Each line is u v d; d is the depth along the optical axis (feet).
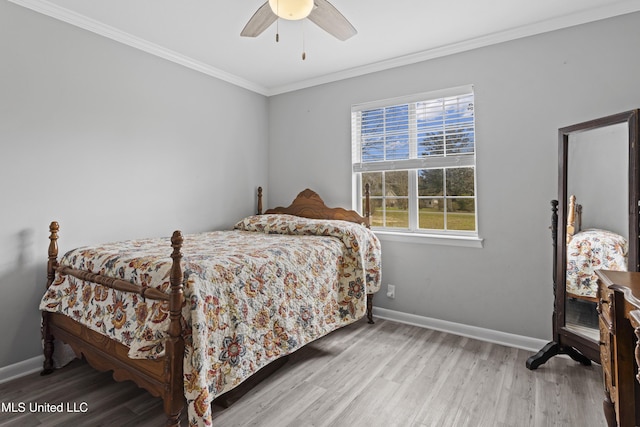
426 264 10.12
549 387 6.77
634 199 5.97
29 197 7.42
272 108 13.38
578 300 7.22
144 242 8.24
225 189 11.85
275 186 13.33
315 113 12.30
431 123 10.17
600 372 7.34
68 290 6.81
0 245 7.06
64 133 7.93
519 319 8.75
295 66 11.03
